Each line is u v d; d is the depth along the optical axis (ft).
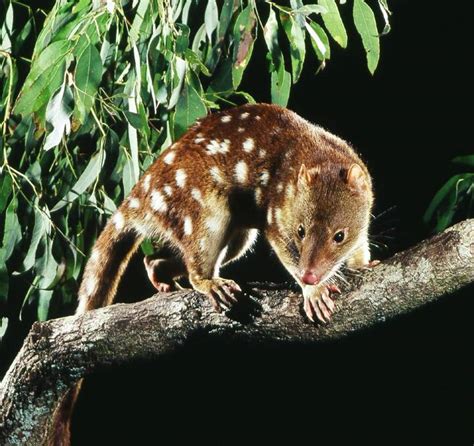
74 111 26.11
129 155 27.68
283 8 26.27
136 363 22.06
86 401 42.29
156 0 26.48
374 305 19.80
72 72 26.76
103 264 25.75
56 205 27.73
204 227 24.07
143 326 21.50
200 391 42.52
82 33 25.82
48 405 22.75
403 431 41.16
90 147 28.37
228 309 20.92
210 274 24.08
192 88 25.82
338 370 41.83
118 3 26.40
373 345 41.14
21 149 28.43
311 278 20.13
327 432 41.75
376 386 41.55
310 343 20.68
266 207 24.07
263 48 41.68
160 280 25.53
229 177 24.20
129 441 42.16
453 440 40.75
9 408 22.80
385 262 19.76
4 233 27.78
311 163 24.16
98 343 21.81
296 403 42.09
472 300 38.55
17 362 22.67
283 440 41.93
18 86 29.12
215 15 26.71
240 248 26.07
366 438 41.37
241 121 24.73
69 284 28.58
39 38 26.94
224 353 42.09
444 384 40.98
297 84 43.47
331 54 43.50
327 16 26.35
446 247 19.12
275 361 42.16
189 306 21.26
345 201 23.49
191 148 24.47
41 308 28.35
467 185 31.60
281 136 24.52
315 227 23.35
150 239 26.40
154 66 26.37
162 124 27.68
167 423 42.29
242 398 42.24
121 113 28.45
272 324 20.65
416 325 40.22
